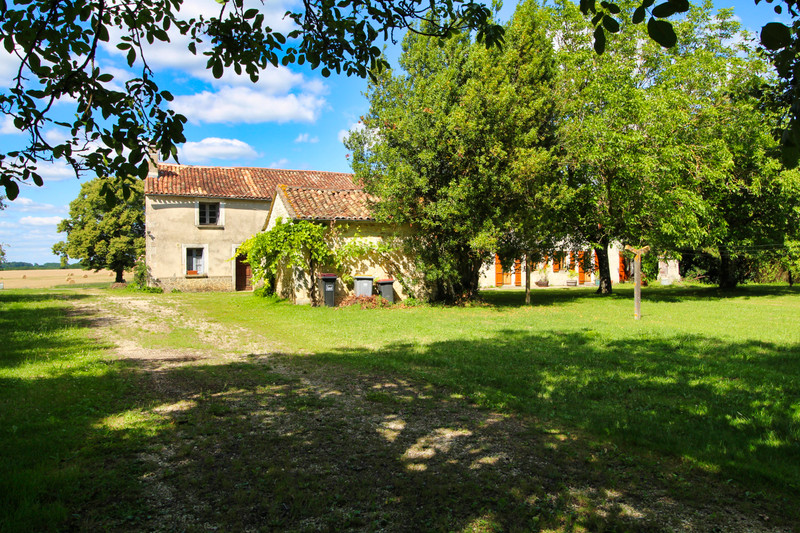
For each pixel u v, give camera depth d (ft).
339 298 53.42
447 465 12.70
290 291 54.70
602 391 19.04
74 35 12.32
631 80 62.23
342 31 14.80
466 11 14.66
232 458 12.98
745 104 58.08
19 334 31.55
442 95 49.34
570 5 63.57
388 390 19.72
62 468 12.01
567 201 49.65
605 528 9.78
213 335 33.17
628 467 12.59
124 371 22.36
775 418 15.81
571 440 14.40
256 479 11.80
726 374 21.90
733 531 9.68
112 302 56.85
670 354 26.43
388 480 11.84
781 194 64.44
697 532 9.66
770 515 10.28
